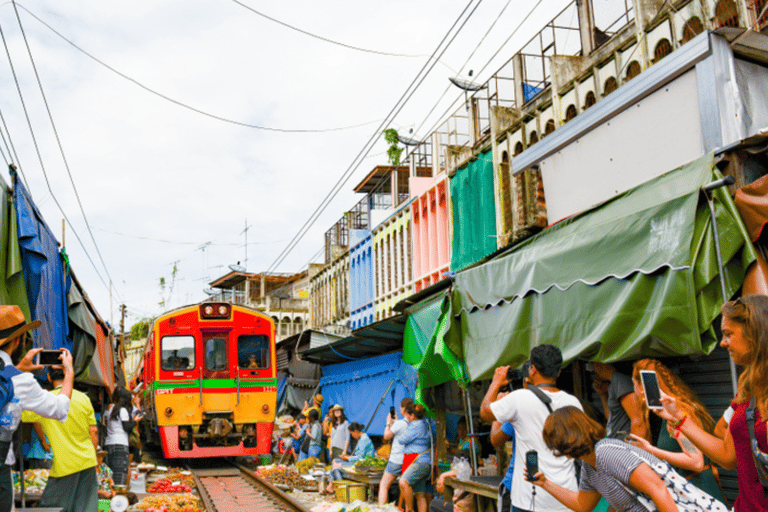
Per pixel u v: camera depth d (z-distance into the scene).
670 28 9.98
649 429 5.18
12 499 4.86
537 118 13.08
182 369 16.86
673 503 3.24
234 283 54.81
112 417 10.69
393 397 13.32
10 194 7.14
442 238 17.02
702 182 5.12
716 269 4.78
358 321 23.72
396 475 9.62
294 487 13.44
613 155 7.91
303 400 22.06
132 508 10.31
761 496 2.92
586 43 13.03
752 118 6.69
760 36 6.62
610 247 5.70
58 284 9.34
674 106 7.06
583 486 3.73
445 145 18.22
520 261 6.89
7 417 4.74
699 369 6.04
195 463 19.50
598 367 6.03
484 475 8.06
